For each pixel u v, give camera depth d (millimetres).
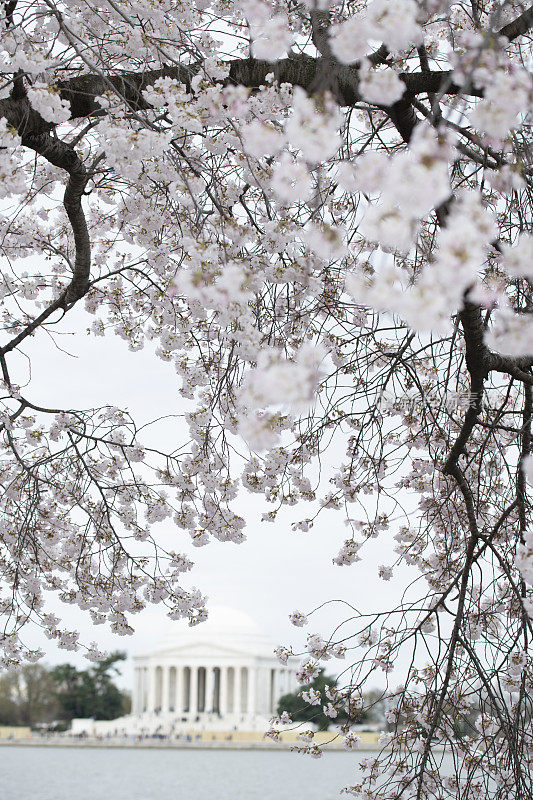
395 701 7586
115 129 4906
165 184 6188
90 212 9492
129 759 58562
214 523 8117
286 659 7906
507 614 7566
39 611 9070
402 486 8445
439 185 2717
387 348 7852
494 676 6645
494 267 6281
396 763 7211
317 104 3334
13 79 5125
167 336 7590
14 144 4598
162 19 5984
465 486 7094
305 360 3119
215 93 5195
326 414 7223
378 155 3055
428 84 5621
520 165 4574
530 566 4117
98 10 6352
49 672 110688
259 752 72812
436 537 8508
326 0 4375
